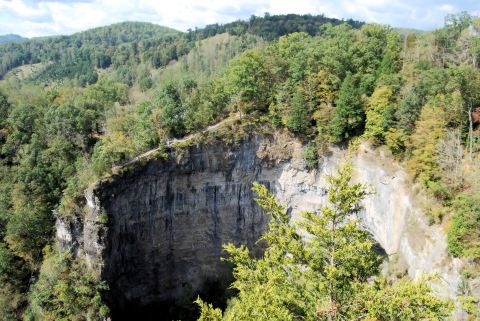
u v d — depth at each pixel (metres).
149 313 85.94
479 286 41.53
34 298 74.69
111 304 78.50
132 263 81.94
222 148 83.31
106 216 74.50
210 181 84.56
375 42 94.00
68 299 72.06
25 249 81.12
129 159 78.62
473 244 43.38
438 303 18.77
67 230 78.00
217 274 89.94
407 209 59.75
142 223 80.62
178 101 85.94
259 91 87.56
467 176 52.44
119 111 101.94
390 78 77.88
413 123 65.31
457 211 47.28
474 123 62.09
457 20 92.94
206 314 21.11
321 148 81.31
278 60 89.31
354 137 78.06
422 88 68.00
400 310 19.09
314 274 21.47
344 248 20.41
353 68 88.94
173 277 88.06
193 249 87.88
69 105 94.44
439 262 48.56
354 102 75.62
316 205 84.25
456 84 62.47
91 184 74.56
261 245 88.94
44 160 87.19
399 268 58.28
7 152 91.19
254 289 21.53
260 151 84.94
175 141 82.25
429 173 56.19
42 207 82.31
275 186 87.12
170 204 83.06
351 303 20.39
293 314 21.02
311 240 22.58
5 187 84.56
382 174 68.62
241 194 87.06
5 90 114.62
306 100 82.62
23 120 94.00
